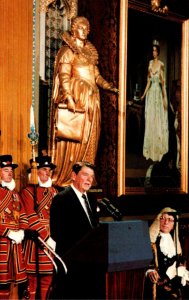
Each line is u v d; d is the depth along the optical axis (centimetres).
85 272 358
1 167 614
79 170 438
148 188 874
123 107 831
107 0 830
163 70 909
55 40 763
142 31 874
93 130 749
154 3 878
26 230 548
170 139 920
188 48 941
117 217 413
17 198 616
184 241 893
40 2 729
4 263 591
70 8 772
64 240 406
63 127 724
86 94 739
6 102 672
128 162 852
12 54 681
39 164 655
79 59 742
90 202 454
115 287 347
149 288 610
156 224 655
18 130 682
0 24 672
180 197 925
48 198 642
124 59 833
